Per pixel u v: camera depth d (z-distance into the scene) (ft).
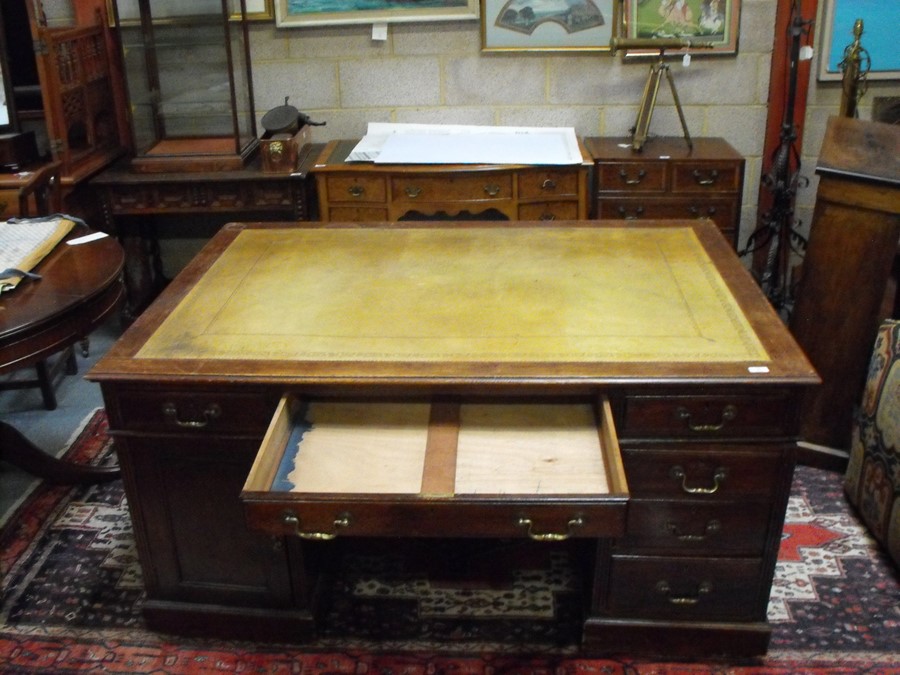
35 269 7.21
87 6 11.71
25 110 11.87
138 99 11.13
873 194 7.82
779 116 11.91
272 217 13.21
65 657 6.72
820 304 8.43
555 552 7.59
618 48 11.30
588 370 5.61
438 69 12.09
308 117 11.92
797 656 6.55
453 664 6.56
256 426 5.96
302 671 6.52
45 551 7.96
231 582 6.61
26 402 10.63
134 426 6.06
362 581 7.44
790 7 11.36
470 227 8.18
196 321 6.42
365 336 6.12
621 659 6.57
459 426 5.71
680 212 11.17
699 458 5.91
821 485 8.63
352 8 11.76
